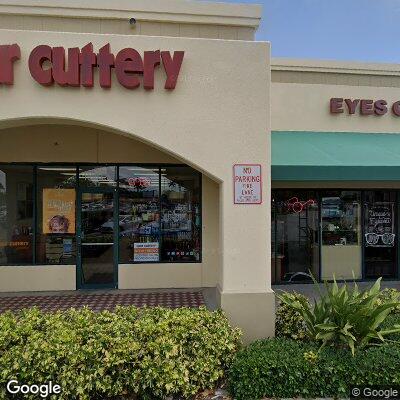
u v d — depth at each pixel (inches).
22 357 157.8
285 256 399.9
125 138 365.1
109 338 165.5
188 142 227.3
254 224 227.5
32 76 219.5
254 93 230.2
